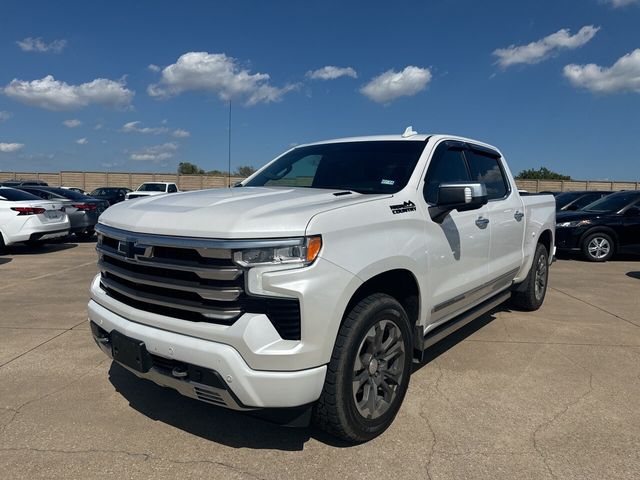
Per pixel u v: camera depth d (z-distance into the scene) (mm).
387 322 2998
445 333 3812
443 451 2863
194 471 2664
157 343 2662
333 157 4102
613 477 2625
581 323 5523
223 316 2492
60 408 3391
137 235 2807
